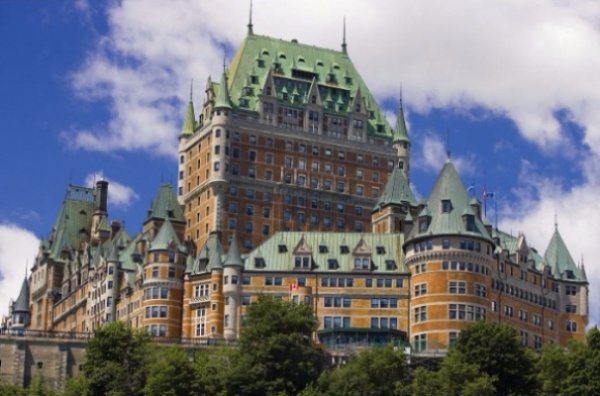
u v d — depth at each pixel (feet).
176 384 556.92
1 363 628.69
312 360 588.09
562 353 599.57
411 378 597.93
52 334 641.40
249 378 568.00
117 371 574.56
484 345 587.68
